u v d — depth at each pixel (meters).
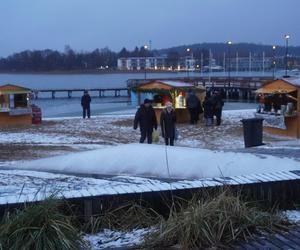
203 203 5.74
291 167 9.06
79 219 5.94
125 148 10.34
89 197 6.00
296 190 6.71
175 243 5.32
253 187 6.52
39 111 27.59
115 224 6.00
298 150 13.05
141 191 6.23
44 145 18.36
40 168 10.85
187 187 6.36
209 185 6.36
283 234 5.50
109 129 24.41
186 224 5.32
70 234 4.95
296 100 22.78
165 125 16.17
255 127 15.58
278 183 6.63
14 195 6.30
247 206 6.14
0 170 10.95
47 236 4.74
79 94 87.38
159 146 10.47
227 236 5.34
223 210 5.49
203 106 26.95
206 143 19.56
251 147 14.70
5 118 26.98
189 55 181.25
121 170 9.68
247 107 42.25
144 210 6.11
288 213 6.43
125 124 26.36
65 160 10.72
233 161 9.39
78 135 22.17
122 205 6.13
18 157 14.88
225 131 23.42
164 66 195.00
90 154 10.62
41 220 4.88
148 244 5.31
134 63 199.38
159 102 29.50
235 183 6.51
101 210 6.06
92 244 5.49
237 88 64.62
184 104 28.83
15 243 4.69
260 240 5.32
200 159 9.46
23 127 25.55
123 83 142.50
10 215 5.23
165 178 8.95
